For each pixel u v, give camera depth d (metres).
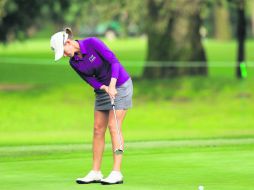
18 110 67.44
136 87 72.75
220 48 173.38
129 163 26.45
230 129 59.31
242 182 21.77
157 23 75.00
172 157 28.08
